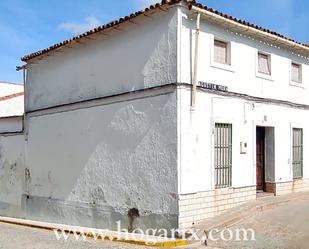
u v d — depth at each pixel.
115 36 12.62
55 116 14.91
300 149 15.34
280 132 14.28
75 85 14.07
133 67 11.99
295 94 15.14
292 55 15.10
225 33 12.23
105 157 12.70
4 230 13.39
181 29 10.85
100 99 12.95
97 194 12.91
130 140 11.91
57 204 14.54
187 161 10.77
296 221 10.73
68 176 14.14
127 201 11.88
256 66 13.33
